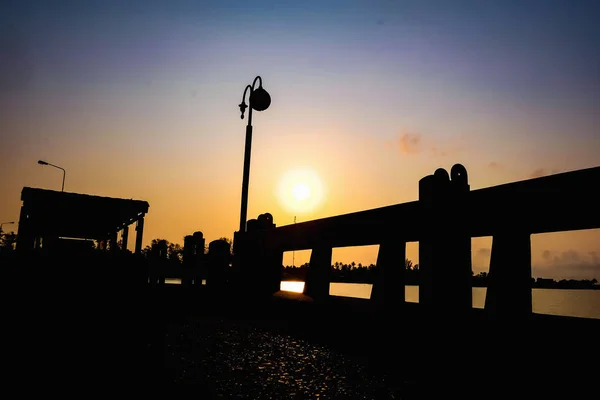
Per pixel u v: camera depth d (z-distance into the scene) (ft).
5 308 29.73
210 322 30.99
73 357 19.27
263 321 31.42
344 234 23.35
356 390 14.92
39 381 15.35
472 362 15.01
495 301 14.53
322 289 28.17
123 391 14.46
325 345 22.47
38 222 48.65
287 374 16.87
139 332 26.14
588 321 12.32
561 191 12.49
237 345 22.70
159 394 14.24
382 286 20.06
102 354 20.07
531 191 13.39
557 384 12.64
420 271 17.69
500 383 14.03
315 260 29.30
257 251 36.19
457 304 16.22
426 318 17.10
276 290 35.12
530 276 13.98
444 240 16.65
